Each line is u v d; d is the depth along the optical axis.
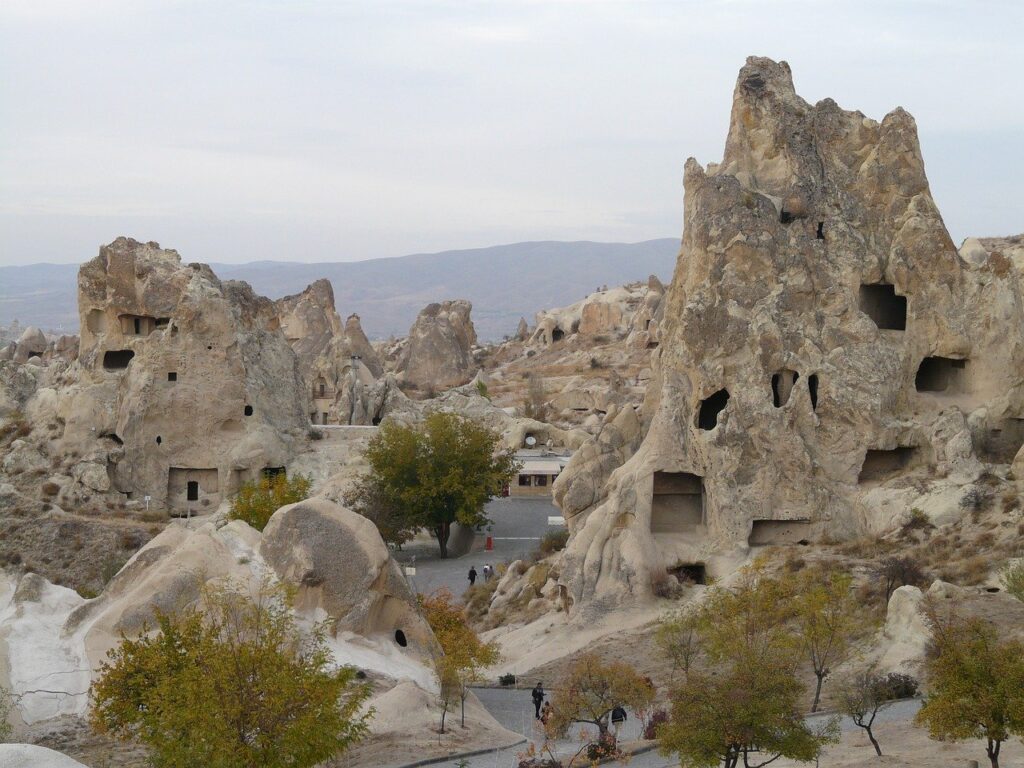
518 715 45.12
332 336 149.62
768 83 64.44
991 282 62.91
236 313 93.69
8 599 42.84
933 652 40.56
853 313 61.59
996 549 52.12
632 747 38.31
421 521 78.44
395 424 82.75
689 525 61.25
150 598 40.38
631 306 175.00
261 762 29.02
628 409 64.19
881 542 56.25
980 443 61.38
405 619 43.94
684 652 44.50
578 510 61.38
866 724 38.31
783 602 46.53
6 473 88.25
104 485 87.31
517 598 63.59
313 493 82.62
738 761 35.97
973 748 34.88
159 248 95.88
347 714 31.09
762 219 61.38
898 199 63.19
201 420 89.81
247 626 34.78
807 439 60.50
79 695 37.41
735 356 60.62
